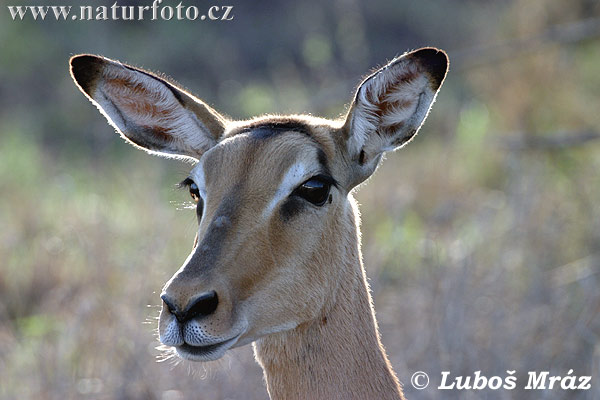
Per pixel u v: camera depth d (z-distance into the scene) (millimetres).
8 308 22453
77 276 22281
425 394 17266
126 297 19359
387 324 20078
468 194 26500
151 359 17969
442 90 37312
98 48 43969
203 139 12141
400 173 29000
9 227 26141
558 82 30578
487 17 39156
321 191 11078
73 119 39812
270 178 10805
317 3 46938
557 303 19266
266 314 10703
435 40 45312
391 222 23453
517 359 18109
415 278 21062
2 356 19125
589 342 18266
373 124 11789
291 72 42125
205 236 10508
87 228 23875
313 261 11039
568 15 32750
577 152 26672
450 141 30344
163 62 44562
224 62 44750
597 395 16938
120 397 17391
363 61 38500
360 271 11859
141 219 24234
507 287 20031
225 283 10281
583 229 22203
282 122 11680
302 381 11414
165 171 29547
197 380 17688
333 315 11461
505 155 27656
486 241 21859
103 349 18188
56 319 20484
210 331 10078
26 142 35625
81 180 31531
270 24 47531
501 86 31734
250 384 17484
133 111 12469
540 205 22469
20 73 43094
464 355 17797
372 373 11594
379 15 47062
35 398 17422
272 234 10695
